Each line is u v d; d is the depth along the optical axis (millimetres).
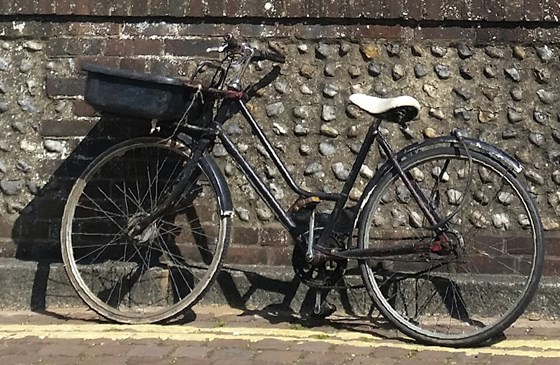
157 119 5094
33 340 4945
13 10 5598
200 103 5172
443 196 5418
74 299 5598
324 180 5520
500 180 5355
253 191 5574
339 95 5496
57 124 5668
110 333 5078
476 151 4965
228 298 5551
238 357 4648
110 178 5629
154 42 5566
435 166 5398
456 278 5352
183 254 5602
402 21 5414
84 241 5656
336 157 5512
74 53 5625
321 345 4832
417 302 5352
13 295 5590
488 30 5379
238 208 5594
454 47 5418
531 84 5379
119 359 4645
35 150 5699
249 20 5516
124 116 5199
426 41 5426
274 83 5535
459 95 5422
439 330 5039
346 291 5422
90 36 5617
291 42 5508
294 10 5449
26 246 5719
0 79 5691
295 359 4621
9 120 5699
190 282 5551
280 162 5184
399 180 5367
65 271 5465
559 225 5367
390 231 5449
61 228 5434
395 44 5449
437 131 5445
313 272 5137
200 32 5543
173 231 5598
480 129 5418
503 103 5398
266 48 5520
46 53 5656
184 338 4953
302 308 5480
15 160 5703
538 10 5301
